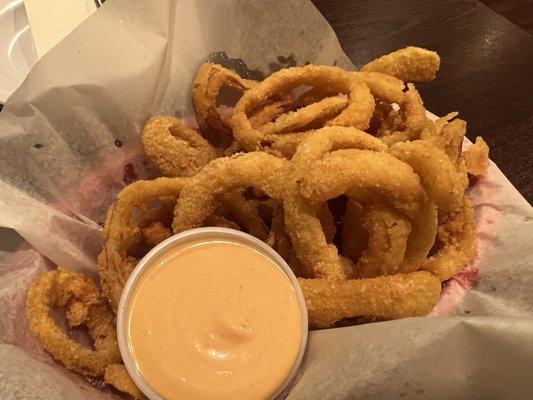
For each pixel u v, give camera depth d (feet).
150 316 0.52
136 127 0.69
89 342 0.60
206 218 0.63
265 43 0.77
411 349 0.46
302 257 0.59
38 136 0.62
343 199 0.67
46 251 0.58
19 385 0.44
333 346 0.52
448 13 1.03
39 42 0.77
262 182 0.60
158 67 0.69
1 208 0.55
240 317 0.52
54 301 0.56
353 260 0.65
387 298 0.54
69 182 0.64
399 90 0.70
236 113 0.68
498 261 0.61
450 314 0.59
